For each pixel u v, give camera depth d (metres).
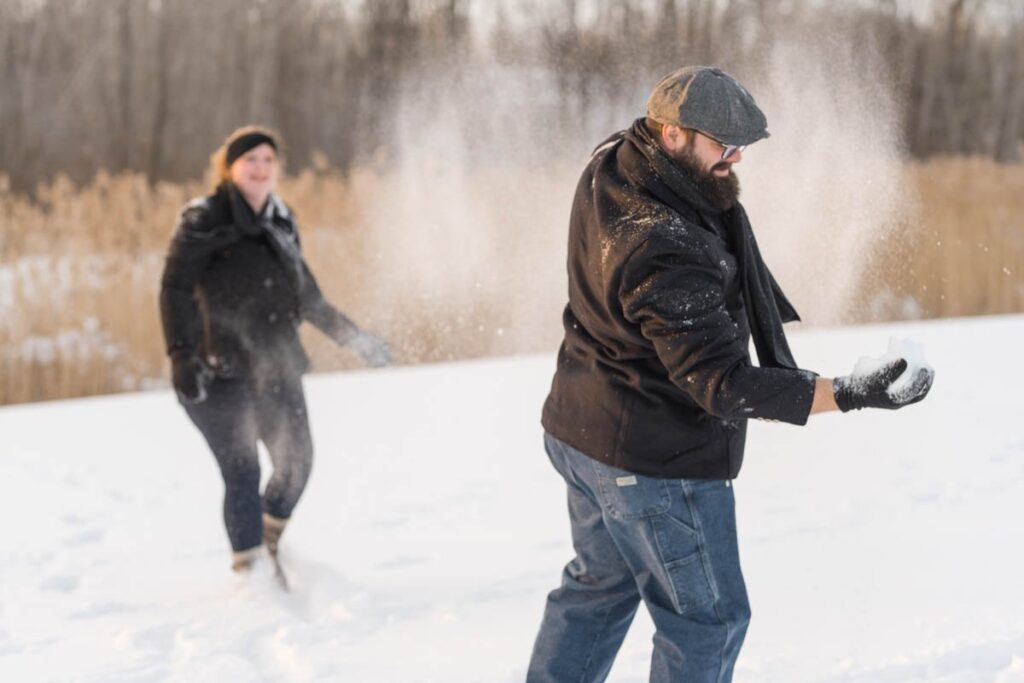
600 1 29.41
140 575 8.38
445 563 8.27
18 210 20.89
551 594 5.29
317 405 14.41
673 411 4.66
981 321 18.89
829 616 6.73
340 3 28.94
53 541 9.26
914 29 28.41
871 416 11.96
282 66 28.56
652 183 4.54
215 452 8.00
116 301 18.81
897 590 7.07
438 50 28.50
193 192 22.44
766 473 10.02
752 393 4.25
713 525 4.74
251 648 6.88
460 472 10.84
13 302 18.41
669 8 29.33
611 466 4.73
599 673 5.22
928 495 9.09
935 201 21.11
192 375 7.73
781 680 5.85
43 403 17.03
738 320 4.75
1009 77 28.25
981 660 5.91
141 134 27.52
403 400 14.53
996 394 12.78
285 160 27.19
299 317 8.21
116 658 6.75
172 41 27.83
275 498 8.07
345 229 21.05
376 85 28.27
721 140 4.44
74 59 27.19
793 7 28.56
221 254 7.92
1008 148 27.62
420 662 6.47
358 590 7.73
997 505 8.73
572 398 4.91
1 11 26.62
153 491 10.75
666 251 4.38
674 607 4.78
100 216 20.81
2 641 7.11
